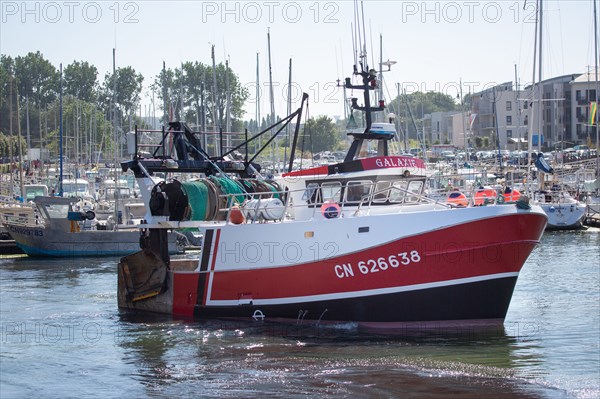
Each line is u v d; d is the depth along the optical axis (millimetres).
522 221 26672
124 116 152125
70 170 111375
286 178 33000
